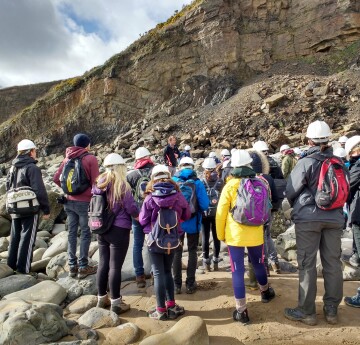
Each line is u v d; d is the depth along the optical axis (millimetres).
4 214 8391
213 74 32625
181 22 34812
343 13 30672
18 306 3441
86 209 5012
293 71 30266
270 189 4762
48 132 35344
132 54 35469
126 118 34031
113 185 4043
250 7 33625
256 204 3721
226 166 6203
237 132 23562
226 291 4668
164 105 32250
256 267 4109
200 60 33469
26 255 5258
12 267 5426
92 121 34906
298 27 32594
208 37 32969
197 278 5262
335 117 22422
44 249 6887
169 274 4055
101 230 4004
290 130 22125
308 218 3658
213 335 3619
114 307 4117
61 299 4480
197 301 4438
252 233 3824
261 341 3471
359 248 4406
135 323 3869
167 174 4016
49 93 39312
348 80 25391
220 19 32844
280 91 26672
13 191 5164
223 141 22531
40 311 3400
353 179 4305
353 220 4332
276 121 23266
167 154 11117
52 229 8680
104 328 3773
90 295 4512
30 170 5184
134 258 4930
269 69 32031
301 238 3742
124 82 34750
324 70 29516
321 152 3709
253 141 21922
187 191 4527
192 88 31969
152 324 3828
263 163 4781
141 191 4887
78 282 4859
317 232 3691
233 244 3832
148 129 29500
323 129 3697
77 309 4246
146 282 5102
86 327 3754
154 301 4473
